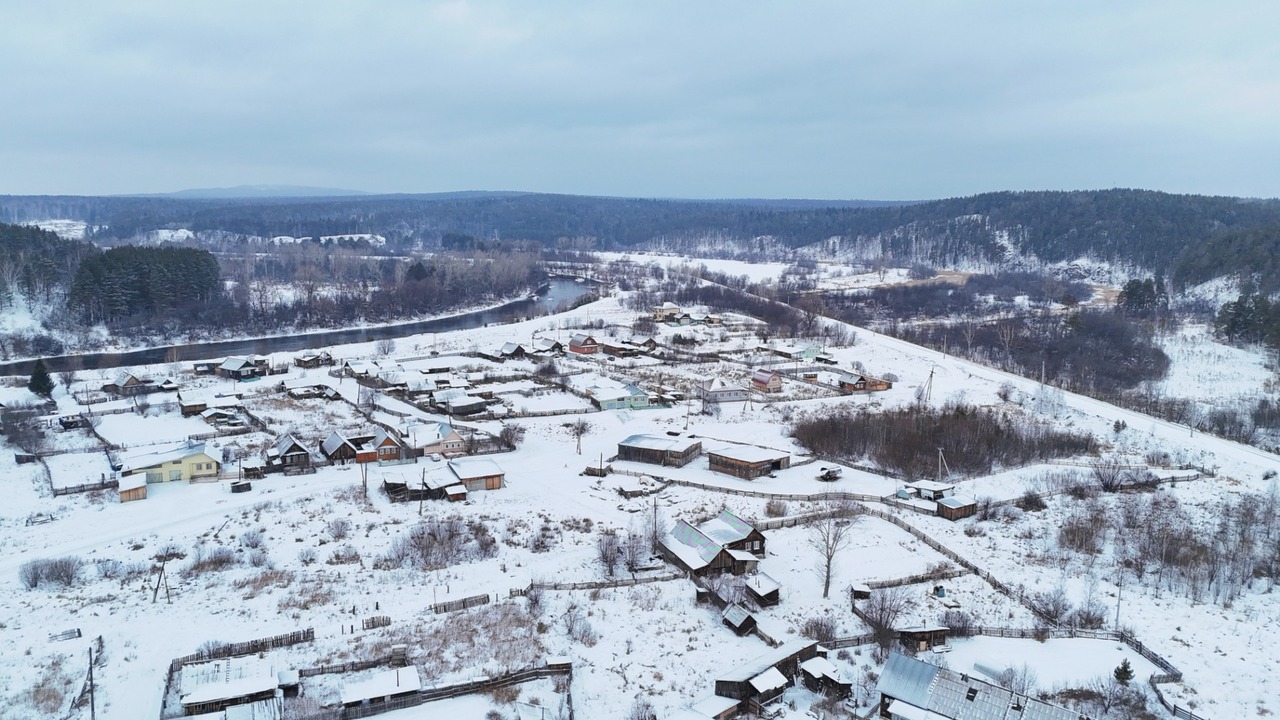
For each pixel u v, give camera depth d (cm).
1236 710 5206
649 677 5578
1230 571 7125
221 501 8731
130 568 7088
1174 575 7138
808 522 8400
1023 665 5697
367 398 12875
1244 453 10812
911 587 6994
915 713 4853
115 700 5081
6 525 7994
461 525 8106
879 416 12031
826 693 5403
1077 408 13050
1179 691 5400
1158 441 11369
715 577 6988
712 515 8519
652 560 7388
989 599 6769
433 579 6938
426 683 5312
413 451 10256
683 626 6272
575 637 5984
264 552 7425
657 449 10181
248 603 6438
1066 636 6181
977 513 8631
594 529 8138
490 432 11275
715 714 5038
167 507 8550
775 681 5288
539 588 6788
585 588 6806
